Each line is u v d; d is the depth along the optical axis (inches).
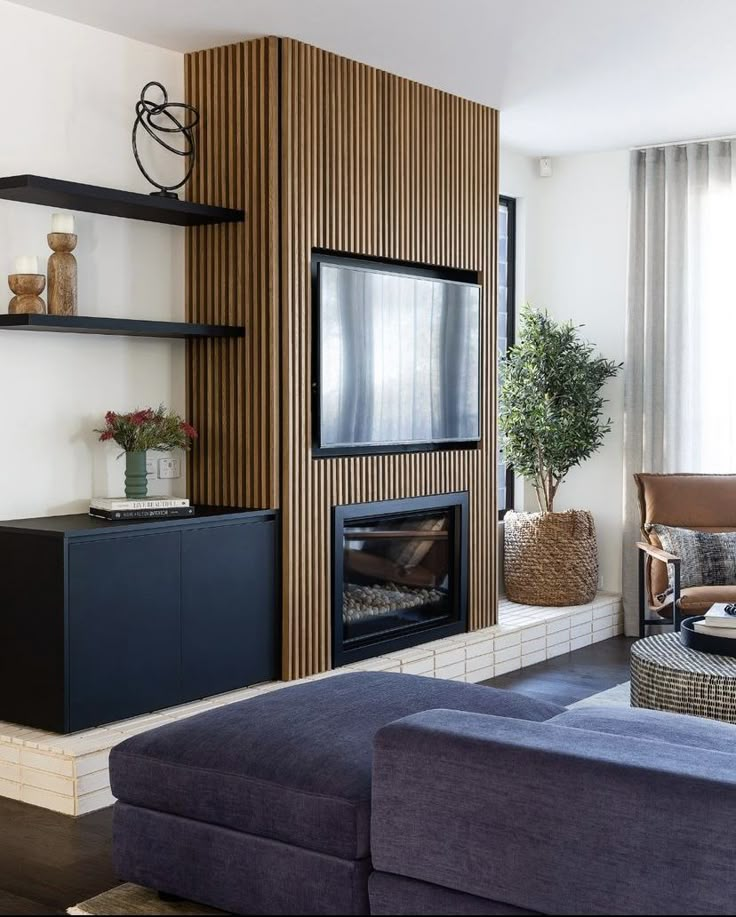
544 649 242.7
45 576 156.0
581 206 279.0
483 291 235.5
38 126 171.9
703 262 260.7
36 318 156.9
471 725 98.8
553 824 90.3
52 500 175.9
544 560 259.9
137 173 187.6
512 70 206.8
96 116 180.5
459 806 94.7
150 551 166.7
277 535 189.5
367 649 204.8
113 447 184.9
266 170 186.7
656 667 156.6
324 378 195.5
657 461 266.7
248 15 175.0
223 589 179.3
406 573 218.7
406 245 213.8
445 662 213.6
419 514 220.5
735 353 257.3
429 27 181.8
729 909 84.0
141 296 189.8
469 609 231.8
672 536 231.0
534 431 258.1
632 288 267.3
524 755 91.9
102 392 183.3
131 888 124.2
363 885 102.6
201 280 195.2
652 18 178.4
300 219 190.2
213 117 192.4
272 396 187.8
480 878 94.0
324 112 194.5
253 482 190.2
